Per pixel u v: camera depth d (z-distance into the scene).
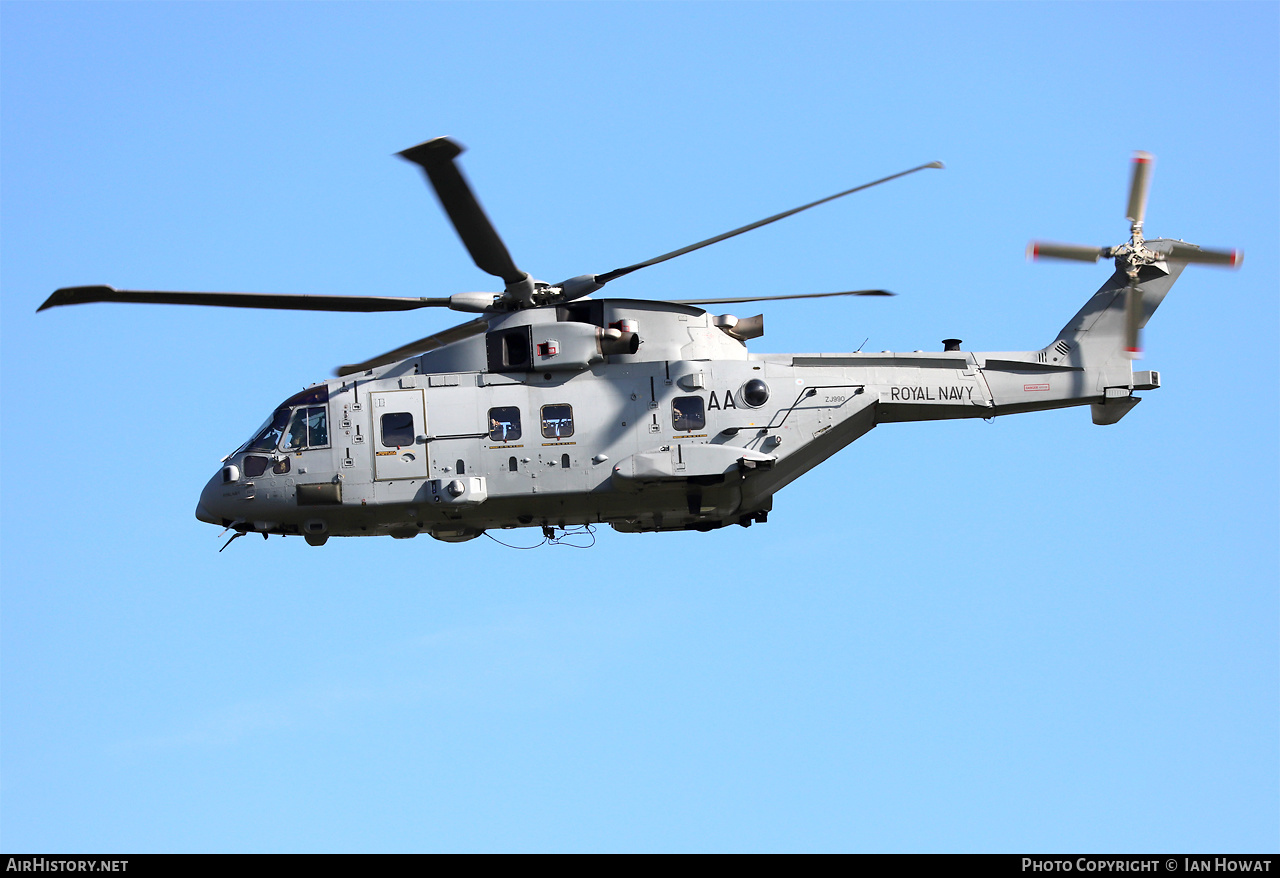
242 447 93.94
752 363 92.56
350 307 89.62
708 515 94.44
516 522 93.75
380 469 90.88
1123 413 98.69
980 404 94.94
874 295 94.81
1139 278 97.81
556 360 91.06
